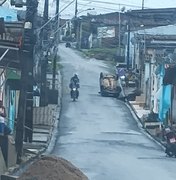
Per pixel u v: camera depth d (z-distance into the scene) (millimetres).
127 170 22078
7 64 21812
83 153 27328
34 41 21953
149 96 50562
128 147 30734
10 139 21500
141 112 47812
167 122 41469
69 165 14969
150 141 34156
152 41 52531
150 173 21516
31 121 28094
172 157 27656
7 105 30922
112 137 34844
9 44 20688
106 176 20250
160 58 45656
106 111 47219
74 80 52469
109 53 89062
